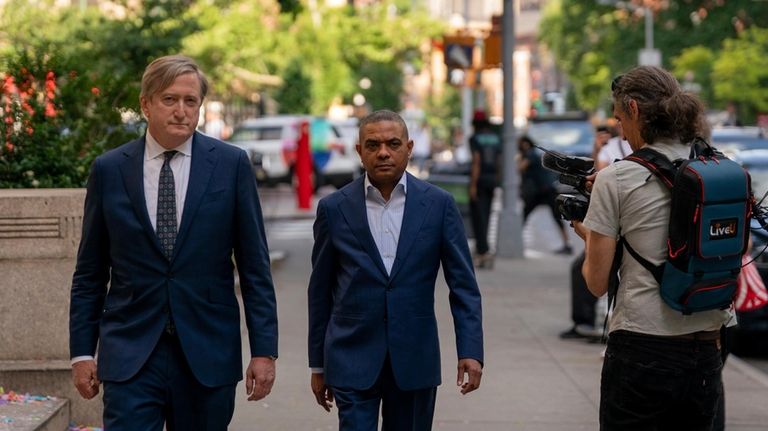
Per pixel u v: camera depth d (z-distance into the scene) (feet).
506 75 57.93
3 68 29.86
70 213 22.31
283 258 55.47
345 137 110.63
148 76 15.34
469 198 53.52
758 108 132.77
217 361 15.40
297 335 34.65
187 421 15.58
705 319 14.84
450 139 251.80
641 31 176.65
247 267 15.74
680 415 15.34
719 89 133.39
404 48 138.31
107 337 15.40
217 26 75.87
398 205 16.81
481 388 28.17
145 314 15.31
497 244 58.70
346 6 133.28
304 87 131.03
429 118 258.16
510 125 58.29
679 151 15.05
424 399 17.08
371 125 16.61
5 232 22.29
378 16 134.21
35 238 22.33
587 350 33.42
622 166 14.97
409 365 16.60
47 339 22.41
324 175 107.86
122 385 15.21
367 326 16.62
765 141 48.11
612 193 14.90
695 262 14.47
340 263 16.92
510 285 47.96
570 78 206.08
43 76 29.35
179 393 15.43
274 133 107.76
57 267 22.36
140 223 15.30
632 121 15.25
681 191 14.43
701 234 14.37
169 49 51.67
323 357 17.20
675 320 14.76
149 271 15.31
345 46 133.59
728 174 14.49
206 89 15.62
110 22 52.13
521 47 406.00
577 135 100.27
